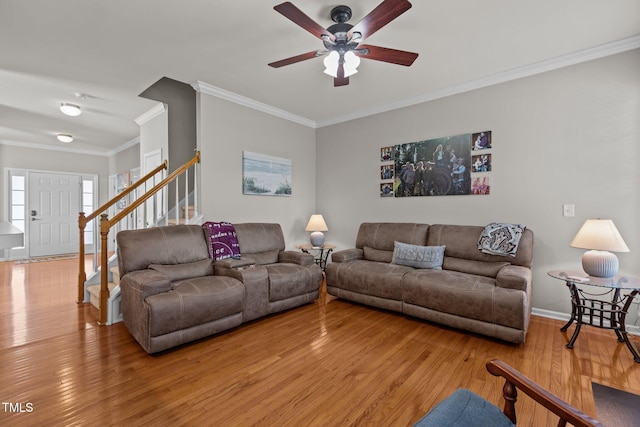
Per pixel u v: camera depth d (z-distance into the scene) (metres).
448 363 2.19
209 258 3.20
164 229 3.03
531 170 3.17
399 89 3.73
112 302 2.89
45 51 2.82
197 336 2.47
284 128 4.64
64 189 7.01
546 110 3.08
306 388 1.89
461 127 3.62
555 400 0.98
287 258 3.70
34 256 6.61
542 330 2.76
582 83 2.89
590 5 2.18
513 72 3.22
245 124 4.09
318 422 1.59
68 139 5.86
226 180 3.89
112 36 2.57
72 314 3.13
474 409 1.14
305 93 3.87
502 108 3.33
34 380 1.95
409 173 4.06
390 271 3.22
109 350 2.36
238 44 2.71
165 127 4.23
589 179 2.87
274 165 4.48
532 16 2.31
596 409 1.68
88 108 4.37
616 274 2.64
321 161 5.11
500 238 3.01
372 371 2.08
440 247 3.38
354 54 2.26
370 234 4.04
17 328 2.77
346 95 3.93
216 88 3.69
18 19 2.32
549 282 3.08
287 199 4.71
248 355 2.31
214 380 1.97
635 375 2.01
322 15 2.32
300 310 3.35
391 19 1.86
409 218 4.09
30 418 1.60
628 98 2.68
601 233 2.43
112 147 7.00
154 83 3.77
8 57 2.93
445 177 3.74
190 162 3.58
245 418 1.62
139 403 1.73
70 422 1.57
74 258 6.50
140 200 3.18
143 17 2.31
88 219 3.55
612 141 2.76
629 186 2.69
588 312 2.84
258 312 2.95
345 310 3.34
